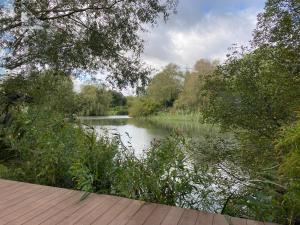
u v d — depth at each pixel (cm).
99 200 290
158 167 321
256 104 608
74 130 429
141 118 3856
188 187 315
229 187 402
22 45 768
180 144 348
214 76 680
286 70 565
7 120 512
